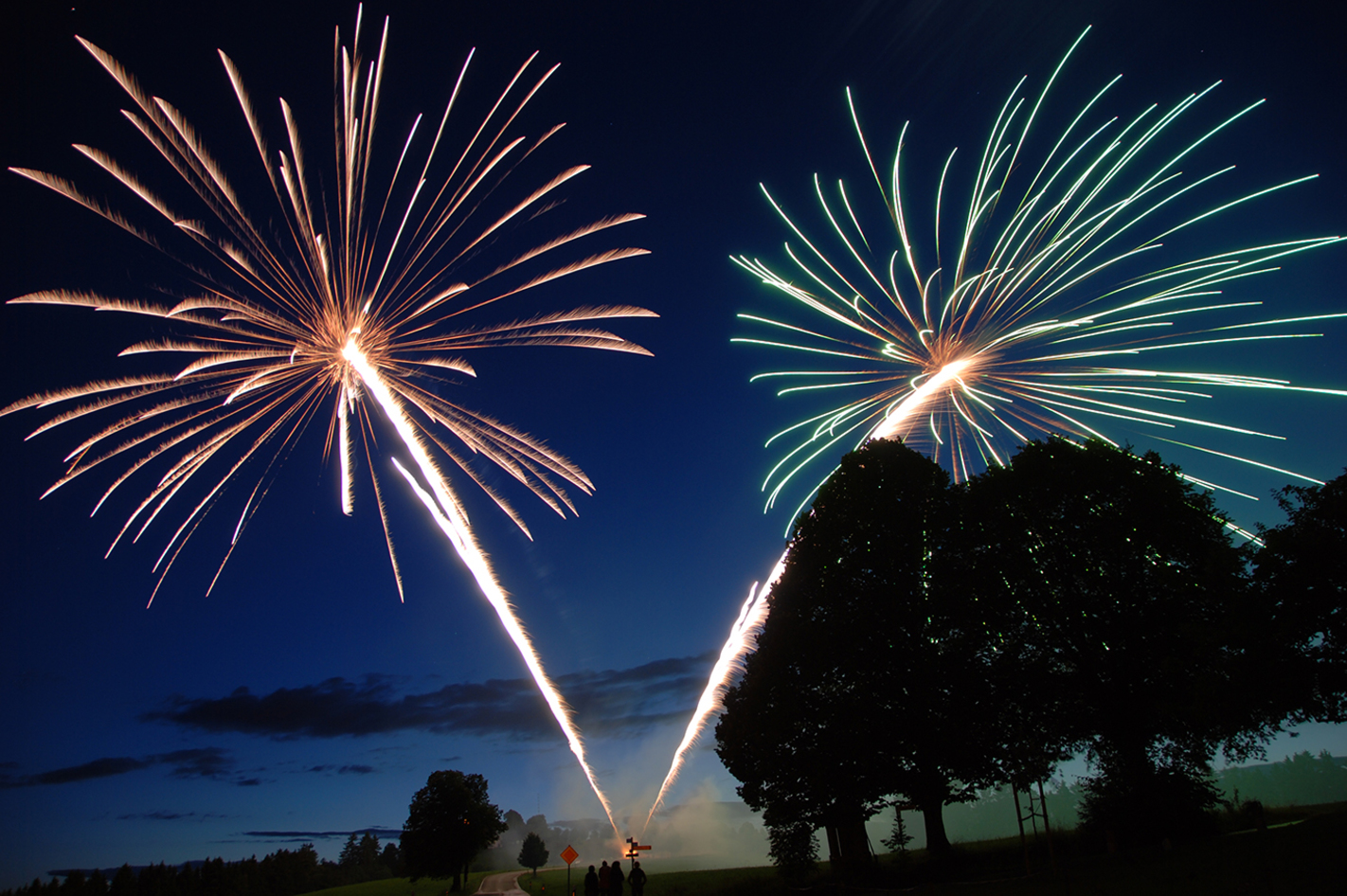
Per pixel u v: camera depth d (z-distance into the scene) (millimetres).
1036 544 31484
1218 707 23500
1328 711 22641
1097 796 29172
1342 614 21875
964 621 31484
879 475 34094
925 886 26547
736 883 37875
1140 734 28812
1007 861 28891
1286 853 17953
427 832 80188
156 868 107938
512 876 98125
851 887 29312
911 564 32750
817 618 32656
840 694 31688
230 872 120125
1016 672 30188
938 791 30000
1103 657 29328
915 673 30656
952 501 33844
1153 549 29719
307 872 138625
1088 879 20109
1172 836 26281
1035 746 28031
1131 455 32000
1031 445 33250
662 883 49094
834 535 33750
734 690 35688
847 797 30594
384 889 90875
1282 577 22859
